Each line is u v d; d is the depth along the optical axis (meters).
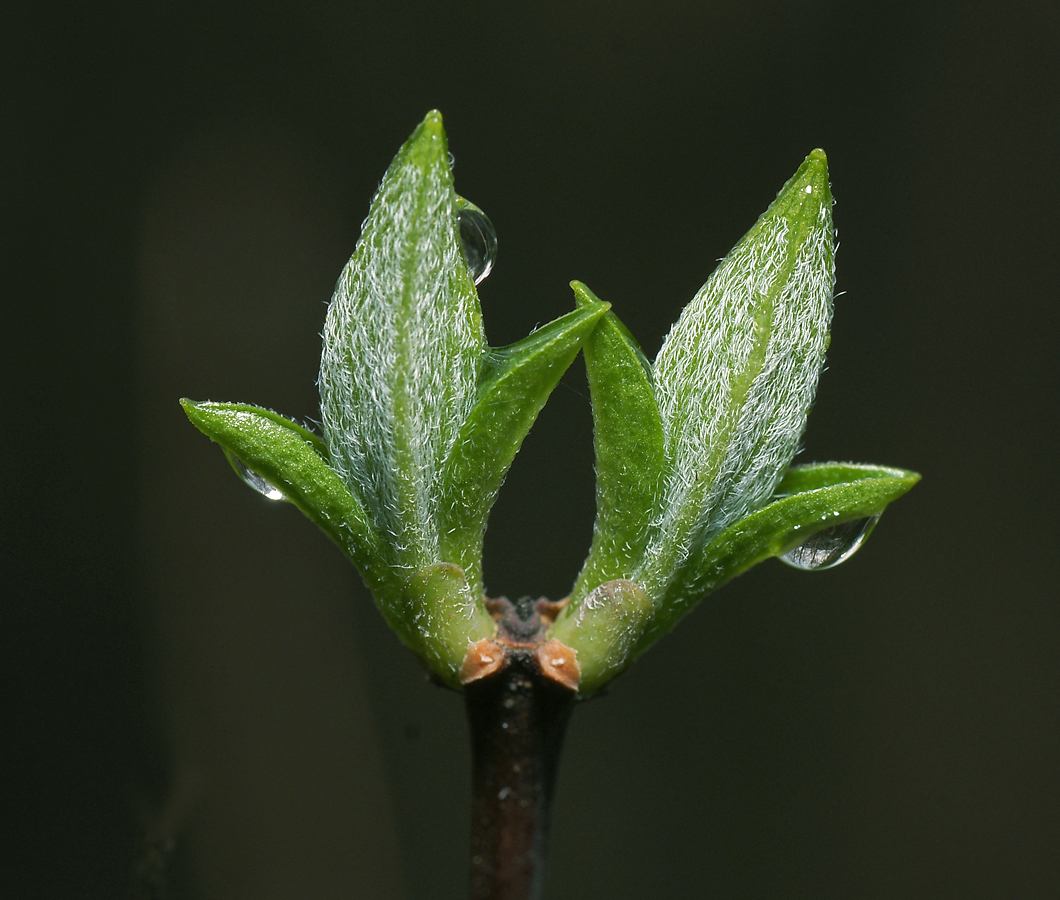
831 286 0.13
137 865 0.19
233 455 0.13
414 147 0.13
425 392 0.13
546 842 0.13
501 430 0.13
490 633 0.13
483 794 0.13
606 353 0.13
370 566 0.13
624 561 0.13
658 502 0.13
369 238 0.13
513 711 0.13
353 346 0.13
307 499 0.13
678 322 0.13
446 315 0.13
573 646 0.13
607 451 0.13
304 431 0.13
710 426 0.13
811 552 0.13
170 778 0.24
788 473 0.13
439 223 0.13
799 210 0.13
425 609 0.13
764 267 0.13
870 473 0.13
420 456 0.13
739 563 0.13
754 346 0.13
